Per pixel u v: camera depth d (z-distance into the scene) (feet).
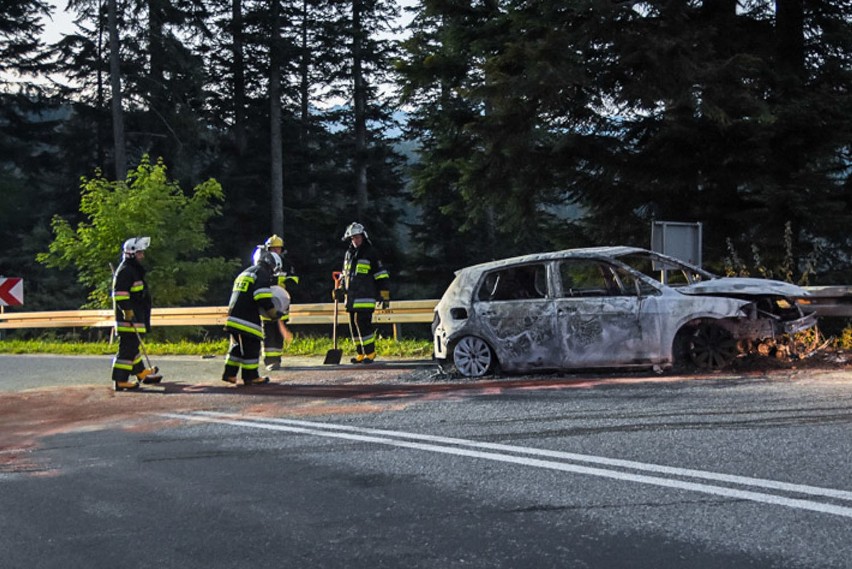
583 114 61.87
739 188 65.41
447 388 34.17
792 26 61.67
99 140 150.92
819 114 55.11
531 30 56.13
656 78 53.78
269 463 22.71
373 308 47.03
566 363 35.04
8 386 44.75
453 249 143.33
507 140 60.29
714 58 56.08
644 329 34.09
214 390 38.70
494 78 55.16
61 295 136.15
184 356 61.46
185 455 24.40
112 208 93.66
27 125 156.56
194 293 99.09
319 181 161.38
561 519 16.53
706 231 60.90
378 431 26.13
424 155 69.67
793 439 22.03
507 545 15.23
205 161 161.68
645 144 62.90
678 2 54.80
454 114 65.62
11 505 19.81
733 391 29.12
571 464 20.59
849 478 18.33
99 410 34.27
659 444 22.22
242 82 156.66
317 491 19.53
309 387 37.81
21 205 150.61
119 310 40.75
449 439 24.29
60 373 50.67
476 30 61.31
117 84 127.54
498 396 31.19
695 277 36.96
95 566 15.24
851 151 61.62
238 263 103.50
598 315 34.63
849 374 31.76
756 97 54.13
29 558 15.88
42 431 30.04
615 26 54.60
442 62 63.26
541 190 66.69
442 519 16.92
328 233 152.56
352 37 154.30
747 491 17.65
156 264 95.30
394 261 148.56
